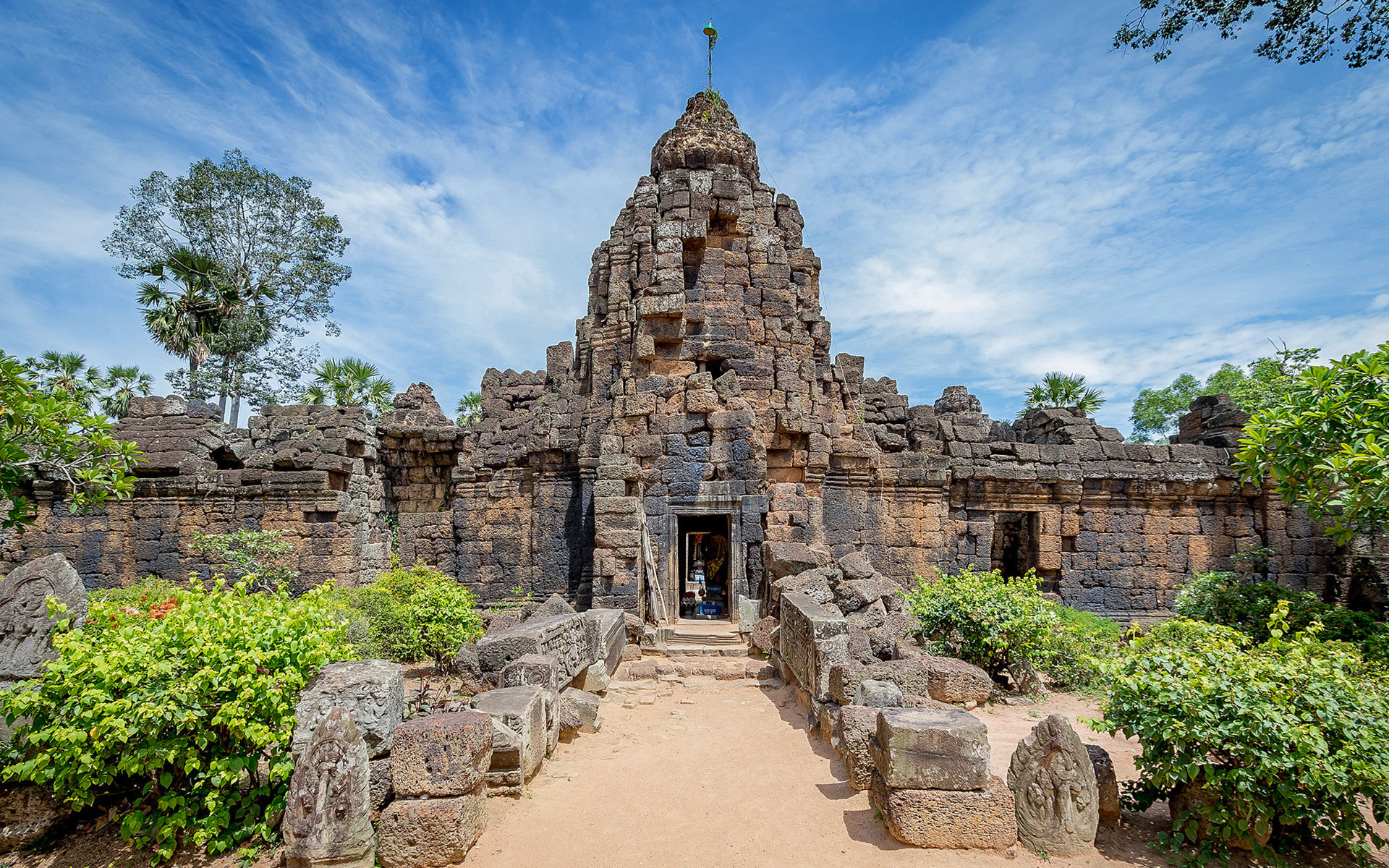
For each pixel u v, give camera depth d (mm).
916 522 20078
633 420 16484
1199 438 22922
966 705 9641
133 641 6480
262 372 30844
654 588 15133
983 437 21922
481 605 19922
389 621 13203
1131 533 20922
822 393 18125
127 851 6293
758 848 5801
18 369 9781
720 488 15820
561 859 5668
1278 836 6090
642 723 9359
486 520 20500
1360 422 10203
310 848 5438
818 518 16609
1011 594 11516
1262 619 15727
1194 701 6078
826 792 6809
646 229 18125
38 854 6352
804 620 9656
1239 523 21047
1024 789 5902
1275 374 23812
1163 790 6402
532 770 7172
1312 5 8828
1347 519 11039
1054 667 11734
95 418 10961
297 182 30422
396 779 5652
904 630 11125
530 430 20234
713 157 18781
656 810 6539
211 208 29094
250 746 6617
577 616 10500
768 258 18281
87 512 17891
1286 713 5852
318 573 17781
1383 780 5637
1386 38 8648
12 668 6676
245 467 18453
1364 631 14852
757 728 8961
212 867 6070
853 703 8023
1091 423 21703
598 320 18812
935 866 5500
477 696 7477
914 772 5824
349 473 18891
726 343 17312
